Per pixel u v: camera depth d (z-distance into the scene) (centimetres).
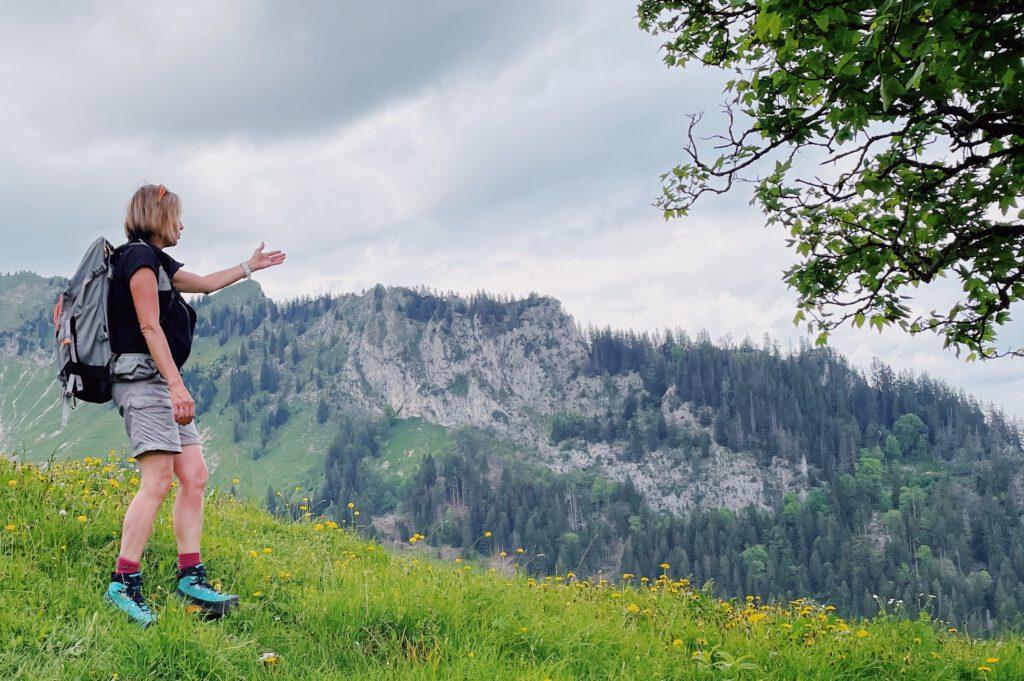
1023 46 506
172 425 494
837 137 704
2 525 571
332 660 495
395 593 581
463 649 515
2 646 418
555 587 790
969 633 763
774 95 795
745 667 559
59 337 479
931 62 521
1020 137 671
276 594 585
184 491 525
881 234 848
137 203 506
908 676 602
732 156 852
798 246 868
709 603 814
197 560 528
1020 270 782
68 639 433
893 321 859
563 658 536
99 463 800
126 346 482
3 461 717
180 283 541
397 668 482
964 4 488
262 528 809
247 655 468
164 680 421
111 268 485
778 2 599
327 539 830
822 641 663
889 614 791
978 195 775
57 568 527
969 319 827
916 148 784
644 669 543
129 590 483
